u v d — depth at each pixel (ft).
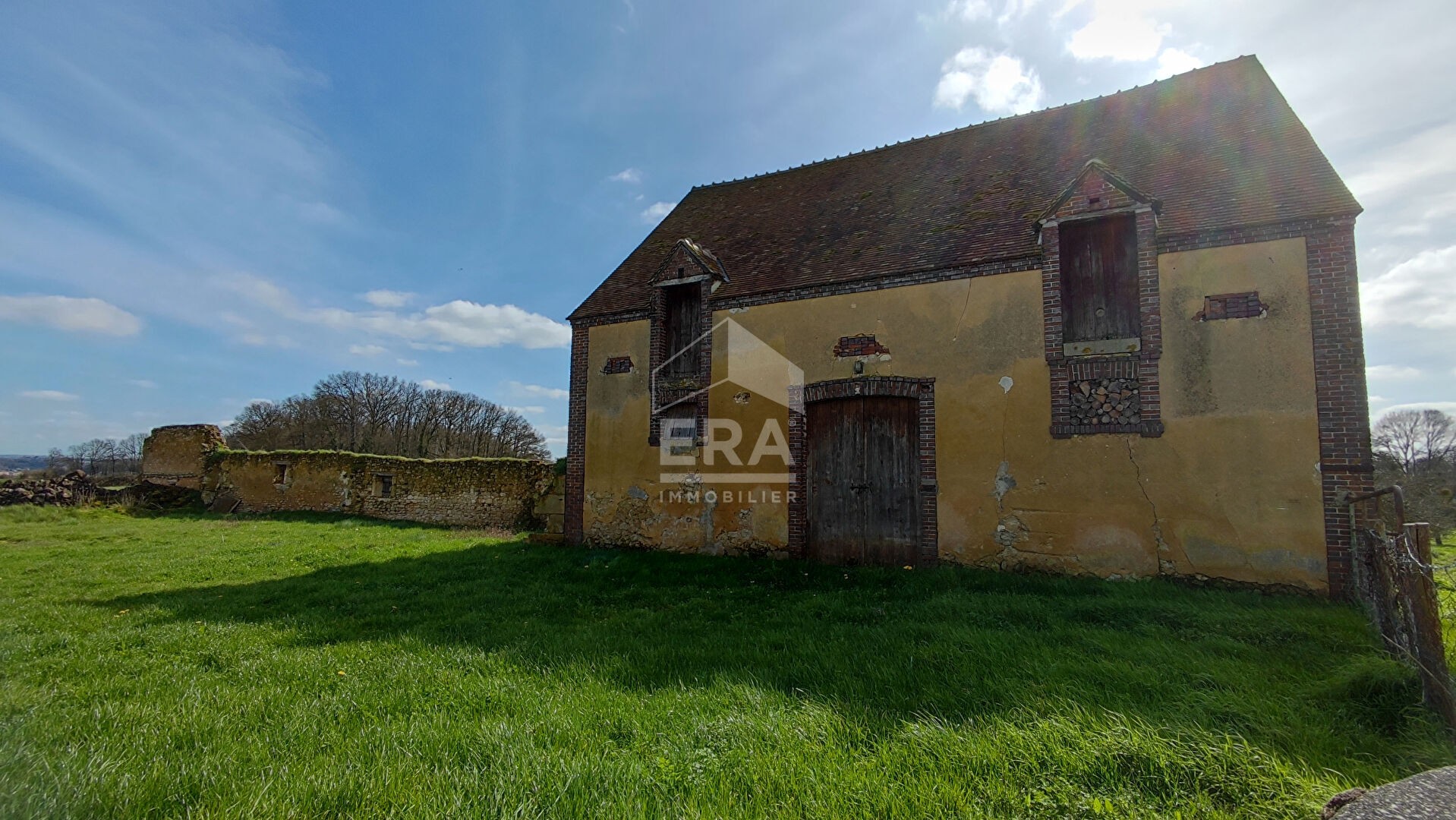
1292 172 25.50
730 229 42.93
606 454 40.09
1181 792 9.05
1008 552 28.12
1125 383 26.68
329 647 18.70
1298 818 8.32
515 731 11.66
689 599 25.36
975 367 29.55
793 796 9.39
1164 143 30.45
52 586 30.35
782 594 26.13
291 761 10.82
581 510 40.63
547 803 9.17
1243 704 11.86
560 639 19.04
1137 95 34.78
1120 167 30.17
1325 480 23.09
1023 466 28.14
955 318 30.25
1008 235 30.09
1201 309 25.39
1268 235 24.59
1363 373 22.88
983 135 39.04
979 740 10.71
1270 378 24.18
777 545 33.94
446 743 11.33
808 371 33.81
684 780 9.87
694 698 13.48
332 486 76.54
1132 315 26.94
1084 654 15.99
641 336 39.65
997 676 14.17
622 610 23.68
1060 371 27.66
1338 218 23.50
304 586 29.30
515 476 64.59
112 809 9.11
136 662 17.56
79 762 10.58
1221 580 24.22
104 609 25.00
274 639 19.88
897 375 31.40
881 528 31.76
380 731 11.96
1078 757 9.92
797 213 41.04
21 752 10.76
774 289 35.22
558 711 12.86
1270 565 23.58
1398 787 8.59
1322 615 19.26
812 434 33.96
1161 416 25.76
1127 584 24.58
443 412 166.91
